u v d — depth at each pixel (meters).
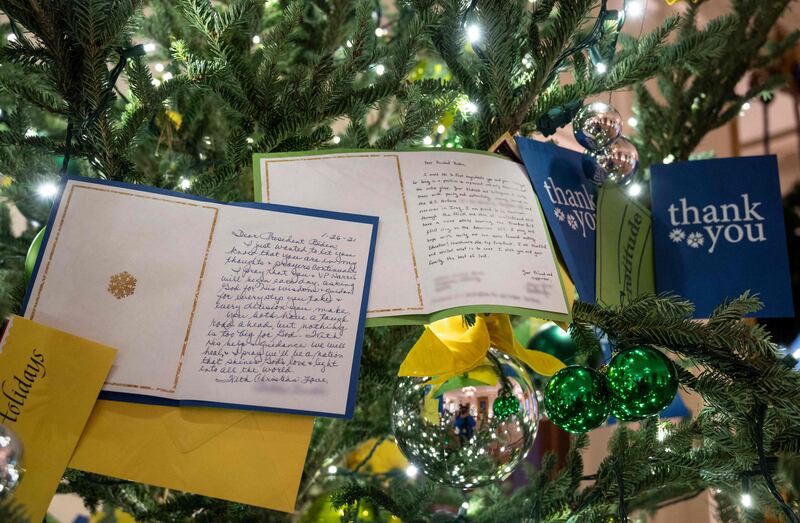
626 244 0.64
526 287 0.56
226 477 0.48
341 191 0.56
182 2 0.57
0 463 0.39
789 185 1.32
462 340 0.55
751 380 0.52
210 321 0.50
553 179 0.62
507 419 0.56
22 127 0.58
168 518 0.66
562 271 0.60
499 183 0.60
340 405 0.50
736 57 0.87
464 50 0.70
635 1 0.68
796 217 1.11
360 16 0.61
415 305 0.53
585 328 0.62
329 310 0.52
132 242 0.51
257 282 0.51
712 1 1.14
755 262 0.63
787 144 1.34
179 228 0.52
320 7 0.78
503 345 0.58
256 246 0.52
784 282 0.62
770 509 0.63
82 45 0.52
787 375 0.51
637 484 0.62
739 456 0.57
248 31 0.69
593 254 0.61
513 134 0.64
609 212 0.64
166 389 0.49
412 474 0.73
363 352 0.70
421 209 0.56
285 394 0.50
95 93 0.53
